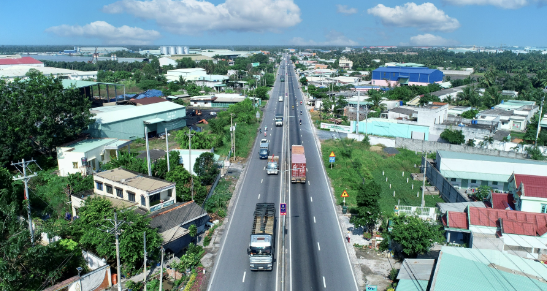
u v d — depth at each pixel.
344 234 45.00
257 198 55.59
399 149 82.62
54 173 61.59
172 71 199.38
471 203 46.06
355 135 91.19
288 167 70.12
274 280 35.88
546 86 163.50
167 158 56.22
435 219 43.66
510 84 162.00
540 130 92.88
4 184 46.47
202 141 73.44
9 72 131.00
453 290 28.12
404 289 30.83
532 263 33.44
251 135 94.38
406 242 36.84
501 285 28.73
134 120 87.75
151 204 44.66
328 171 68.06
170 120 97.31
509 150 77.44
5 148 60.44
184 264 36.62
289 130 101.25
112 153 69.31
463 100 131.38
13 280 30.41
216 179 61.09
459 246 39.41
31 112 61.59
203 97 138.50
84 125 71.75
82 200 46.50
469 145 80.69
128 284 33.66
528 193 42.59
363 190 43.31
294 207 52.50
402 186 61.94
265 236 37.81
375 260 39.50
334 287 34.72
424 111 89.75
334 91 155.38
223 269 37.66
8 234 35.84
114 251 35.47
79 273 32.19
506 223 37.94
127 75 199.88
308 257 39.84
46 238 40.19
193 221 44.03
